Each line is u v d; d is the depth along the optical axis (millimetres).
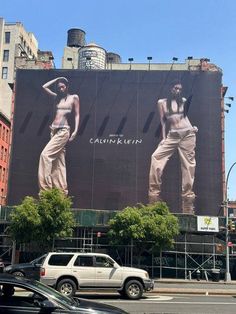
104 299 19266
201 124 52750
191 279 43312
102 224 45000
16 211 39969
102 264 19578
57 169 52344
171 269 44750
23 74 55094
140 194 51156
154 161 51906
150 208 41594
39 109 54031
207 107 53188
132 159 52094
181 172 51531
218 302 19406
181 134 52406
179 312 15445
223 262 45188
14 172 52312
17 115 53938
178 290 24781
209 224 44906
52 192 40562
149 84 54125
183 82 54000
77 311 8484
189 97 53562
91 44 65375
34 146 53000
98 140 52844
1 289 8688
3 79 92500
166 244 39938
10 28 94750
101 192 51406
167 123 52875
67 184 51938
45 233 39188
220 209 50469
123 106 53719
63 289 18938
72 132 53188
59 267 19219
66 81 54688
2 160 71688
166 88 53938
